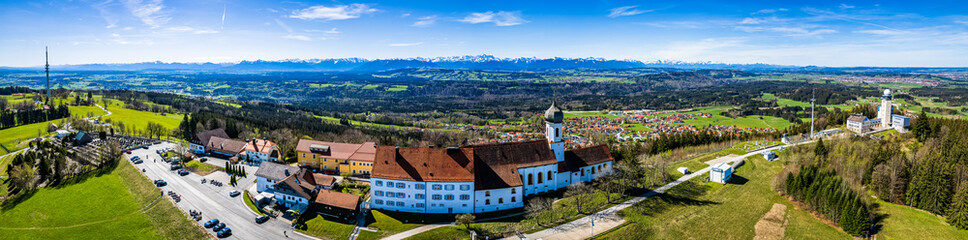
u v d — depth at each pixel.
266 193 147.38
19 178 172.00
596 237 122.12
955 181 144.12
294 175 148.12
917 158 174.38
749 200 151.38
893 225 133.88
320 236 124.69
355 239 122.00
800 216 139.12
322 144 189.38
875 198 153.88
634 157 180.38
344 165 178.00
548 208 137.50
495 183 139.00
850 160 185.88
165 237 129.75
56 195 168.12
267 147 196.25
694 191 158.75
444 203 137.75
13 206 162.12
